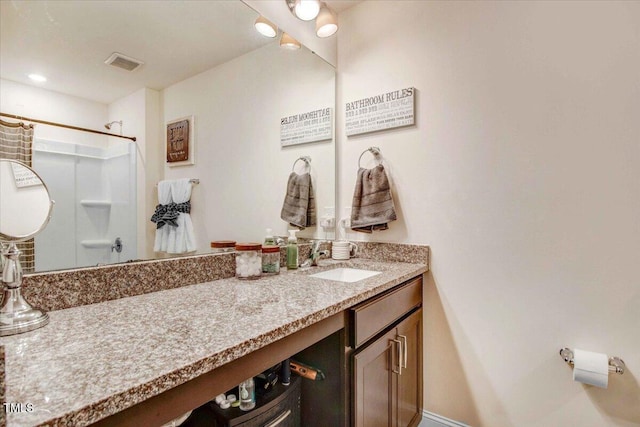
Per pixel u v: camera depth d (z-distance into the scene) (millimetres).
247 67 1480
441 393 1550
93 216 976
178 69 1231
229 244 1399
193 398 586
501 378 1408
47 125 892
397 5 1718
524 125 1362
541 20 1334
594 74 1229
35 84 875
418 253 1605
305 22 1731
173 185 1202
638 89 1155
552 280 1301
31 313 734
